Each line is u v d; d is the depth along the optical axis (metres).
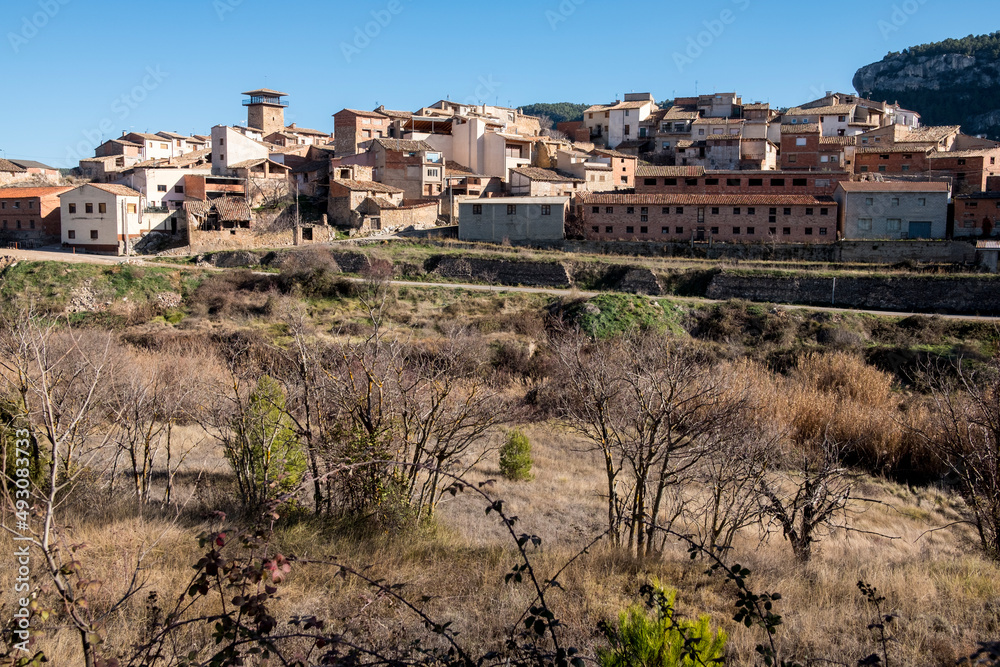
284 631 8.57
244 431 14.04
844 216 62.38
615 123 104.56
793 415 24.81
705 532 13.72
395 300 51.53
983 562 12.66
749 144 84.25
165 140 102.88
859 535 16.38
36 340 12.85
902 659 8.48
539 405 27.88
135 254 67.38
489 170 85.62
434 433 14.44
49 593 8.41
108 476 16.72
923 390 31.64
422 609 9.41
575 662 6.41
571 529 15.01
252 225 70.25
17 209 72.94
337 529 12.38
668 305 46.00
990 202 60.56
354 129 91.31
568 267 57.47
